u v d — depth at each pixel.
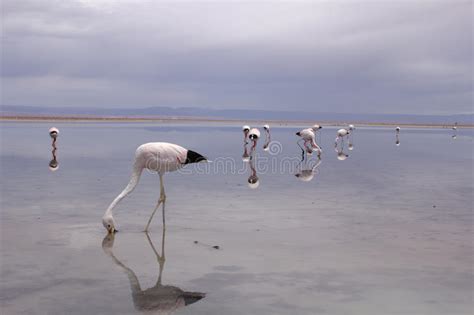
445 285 5.48
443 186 12.97
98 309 4.73
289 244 7.16
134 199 10.61
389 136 43.31
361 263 6.27
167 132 38.88
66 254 6.57
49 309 4.73
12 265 6.08
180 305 4.85
